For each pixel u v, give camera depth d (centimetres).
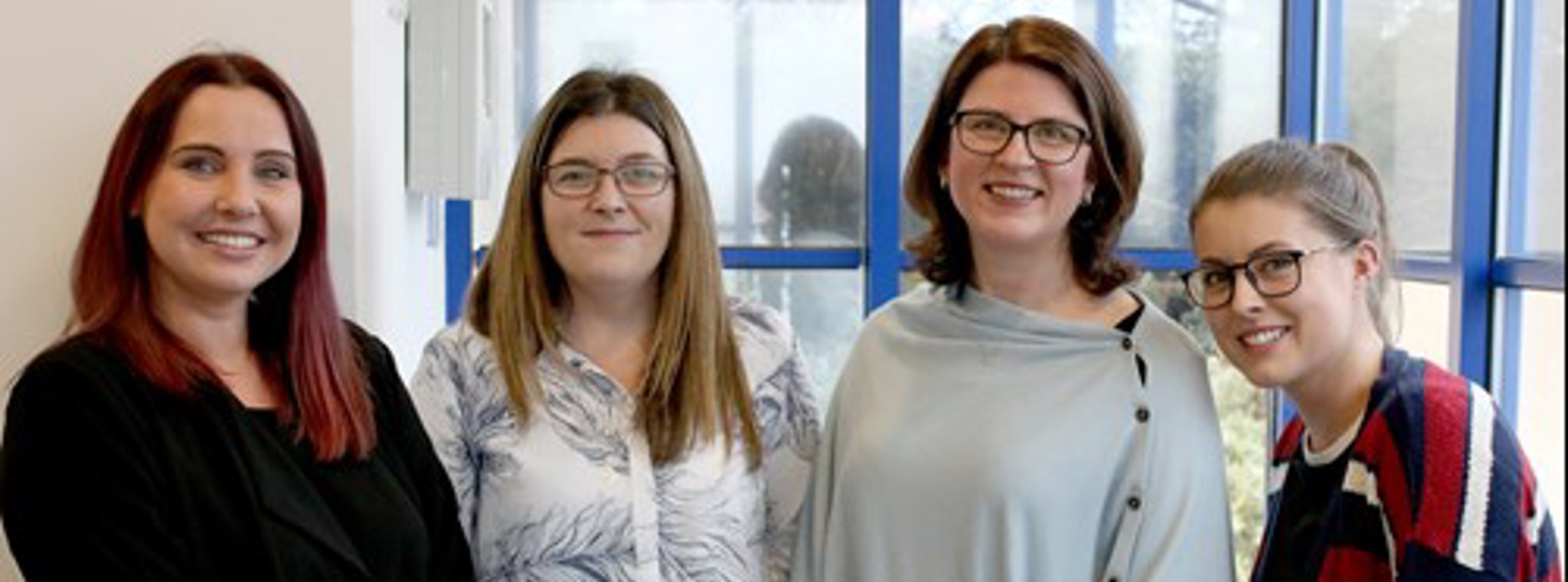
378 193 213
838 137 421
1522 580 128
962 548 156
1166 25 423
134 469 127
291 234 146
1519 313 324
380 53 215
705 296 166
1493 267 332
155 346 135
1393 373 142
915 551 160
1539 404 313
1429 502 130
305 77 189
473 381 162
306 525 136
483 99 266
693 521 161
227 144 141
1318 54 422
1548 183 312
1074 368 160
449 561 153
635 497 159
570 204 160
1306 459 150
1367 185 151
